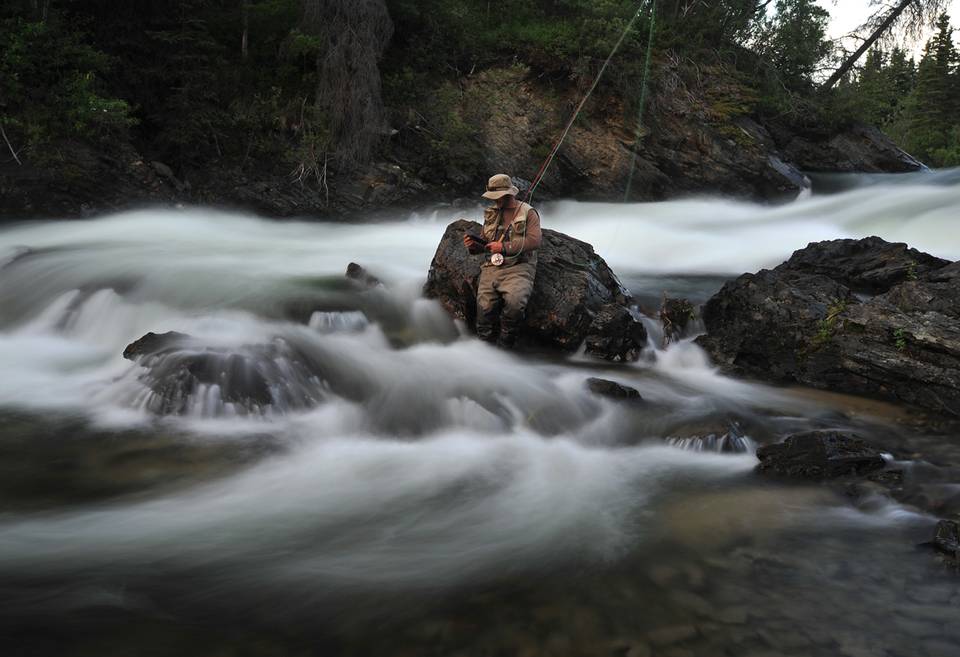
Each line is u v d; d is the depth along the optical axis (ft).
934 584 10.85
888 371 20.21
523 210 22.13
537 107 67.21
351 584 10.73
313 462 15.46
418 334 24.86
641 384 20.90
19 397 18.37
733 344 23.47
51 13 44.83
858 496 14.08
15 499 13.05
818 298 23.57
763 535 12.50
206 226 44.73
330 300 25.76
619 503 13.83
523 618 9.91
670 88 71.67
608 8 68.80
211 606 10.03
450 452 16.44
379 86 55.42
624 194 66.74
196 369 17.70
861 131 79.15
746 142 70.85
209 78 49.85
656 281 35.55
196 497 13.48
